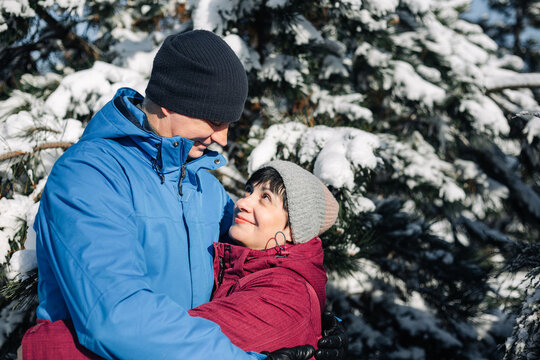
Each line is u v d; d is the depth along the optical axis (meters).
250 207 1.23
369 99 3.84
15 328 2.43
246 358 0.86
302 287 1.07
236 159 3.17
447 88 3.70
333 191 2.22
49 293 0.95
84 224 0.86
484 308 3.53
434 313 4.09
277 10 2.82
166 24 4.11
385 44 3.51
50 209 0.91
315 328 1.10
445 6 4.34
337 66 3.43
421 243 3.47
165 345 0.80
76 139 2.22
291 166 1.25
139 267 0.92
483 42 4.35
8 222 1.72
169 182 1.07
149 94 1.06
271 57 3.12
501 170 4.56
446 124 3.87
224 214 1.34
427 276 3.64
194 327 0.84
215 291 1.17
